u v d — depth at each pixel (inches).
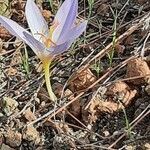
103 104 9.3
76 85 9.8
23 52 10.8
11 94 10.0
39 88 9.9
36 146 9.1
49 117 9.4
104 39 10.7
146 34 10.4
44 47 8.8
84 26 8.7
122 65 10.0
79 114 9.5
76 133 9.2
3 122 9.5
